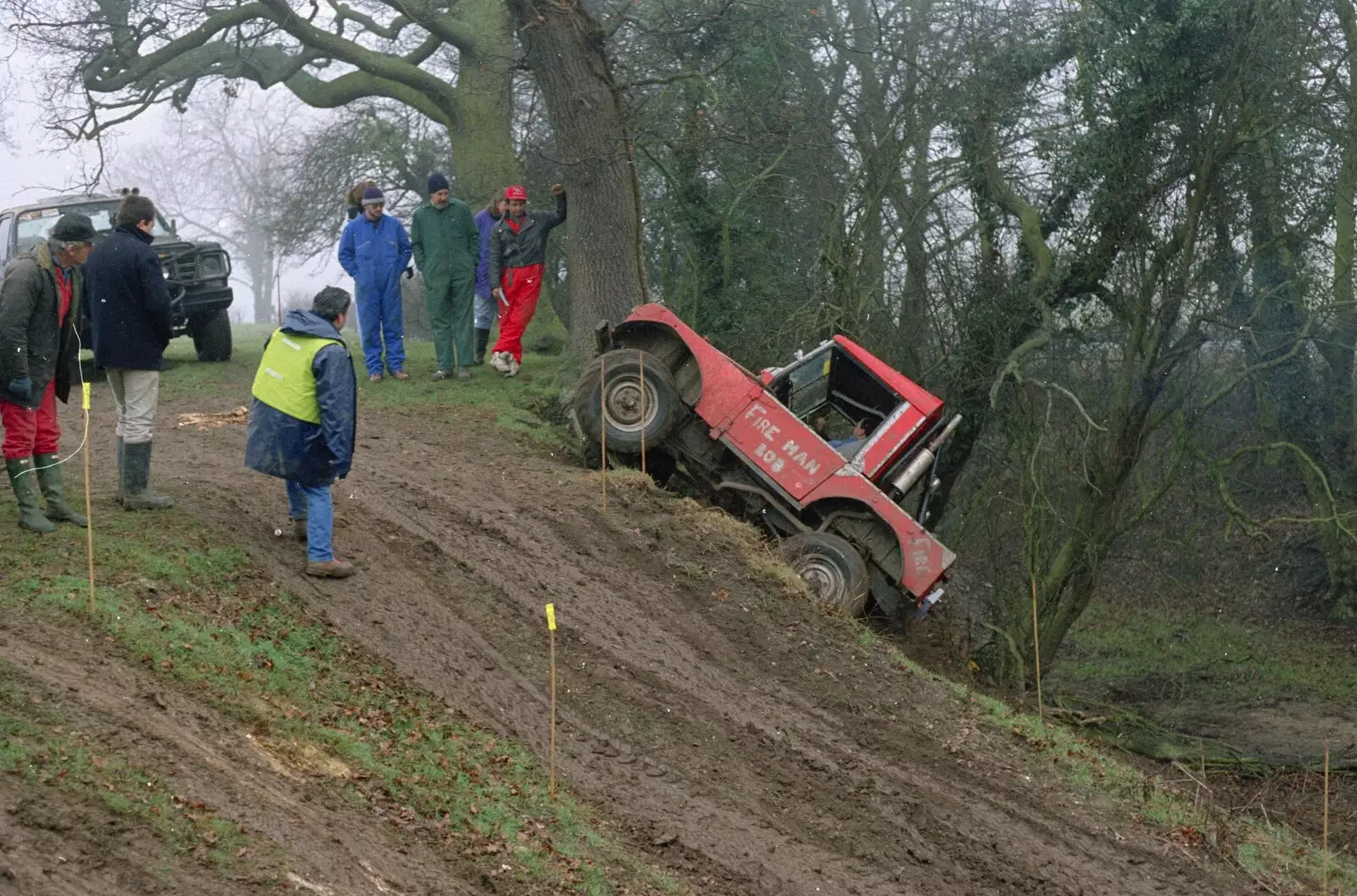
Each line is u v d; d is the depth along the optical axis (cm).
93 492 914
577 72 1434
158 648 668
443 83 2098
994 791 912
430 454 1187
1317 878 930
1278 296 1662
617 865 661
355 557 893
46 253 775
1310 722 1823
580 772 765
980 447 1828
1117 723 1505
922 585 1142
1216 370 1698
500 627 891
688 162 1898
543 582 972
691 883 682
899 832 821
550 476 1170
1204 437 1933
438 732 727
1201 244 1616
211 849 509
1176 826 932
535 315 1767
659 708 871
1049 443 1666
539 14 1419
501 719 787
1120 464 1644
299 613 791
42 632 645
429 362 1616
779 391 1275
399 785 642
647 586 1035
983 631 1706
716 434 1186
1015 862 824
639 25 1630
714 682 935
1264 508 2381
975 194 1791
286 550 871
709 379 1191
